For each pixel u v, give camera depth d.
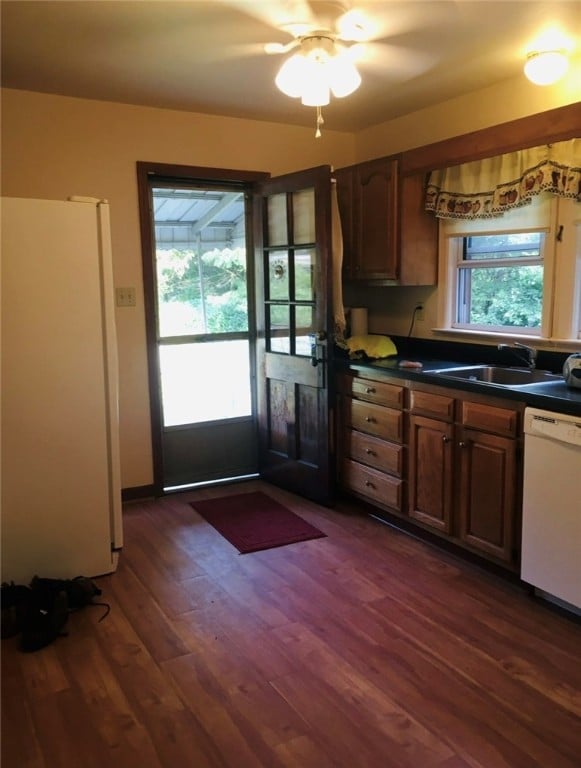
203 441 4.40
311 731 1.97
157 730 1.99
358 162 4.53
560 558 2.54
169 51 2.89
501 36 2.74
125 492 4.04
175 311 4.21
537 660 2.32
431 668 2.28
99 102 3.66
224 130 4.05
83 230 2.79
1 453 2.76
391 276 3.82
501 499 2.83
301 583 2.94
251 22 2.57
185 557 3.23
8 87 3.41
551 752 1.87
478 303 3.82
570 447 2.44
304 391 3.98
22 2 2.36
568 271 3.19
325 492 3.89
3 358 2.71
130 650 2.43
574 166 3.03
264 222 4.12
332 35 2.71
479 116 3.57
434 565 3.10
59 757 1.88
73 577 2.96
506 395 2.73
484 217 3.51
